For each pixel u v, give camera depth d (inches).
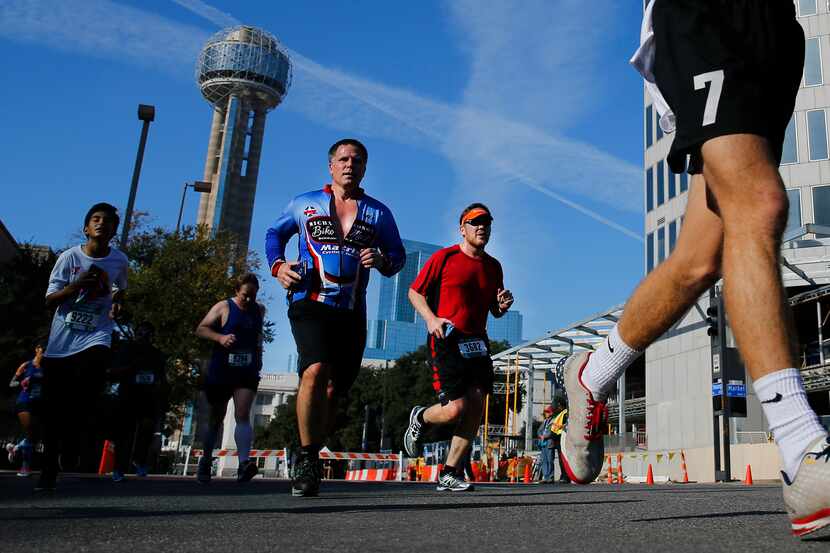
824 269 1029.8
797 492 67.4
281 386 4542.3
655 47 85.2
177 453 1398.9
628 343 92.1
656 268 90.7
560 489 294.2
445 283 218.2
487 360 220.5
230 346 288.5
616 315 1227.9
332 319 162.9
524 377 2169.0
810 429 67.7
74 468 518.0
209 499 158.1
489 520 101.8
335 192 173.0
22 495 164.1
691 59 78.7
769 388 70.0
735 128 74.5
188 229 1172.5
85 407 192.1
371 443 2333.9
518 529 88.4
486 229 217.6
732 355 781.3
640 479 1174.3
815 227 1004.6
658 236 1343.5
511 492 231.5
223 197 6161.4
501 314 223.6
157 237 1234.6
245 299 297.6
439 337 208.8
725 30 77.7
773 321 70.3
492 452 1542.8
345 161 171.9
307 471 164.1
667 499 172.9
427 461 1091.9
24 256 1104.2
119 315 200.8
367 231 170.2
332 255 165.6
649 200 1392.7
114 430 339.0
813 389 1093.1
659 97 92.0
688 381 1174.3
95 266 192.7
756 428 1026.1
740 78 75.7
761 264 71.6
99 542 71.2
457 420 225.6
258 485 272.8
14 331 1032.8
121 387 340.5
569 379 98.0
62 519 96.5
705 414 1121.4
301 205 171.6
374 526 91.7
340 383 169.6
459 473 229.6
